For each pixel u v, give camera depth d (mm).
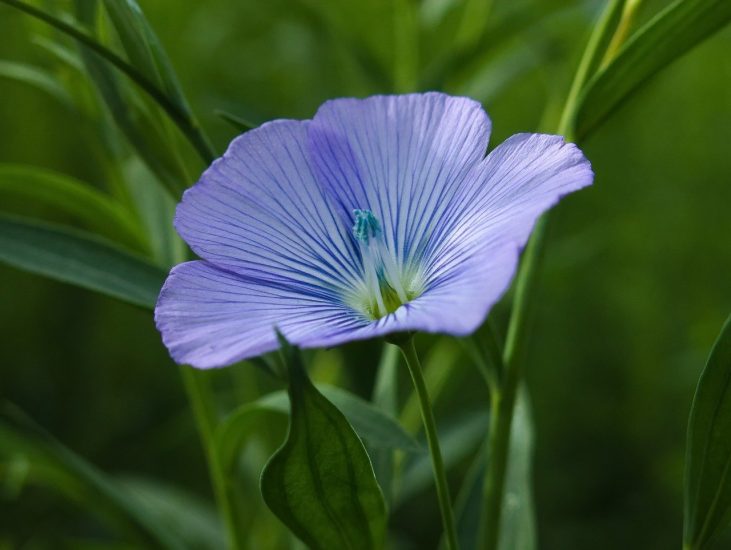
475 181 84
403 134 88
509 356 96
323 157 87
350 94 151
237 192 85
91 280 96
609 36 95
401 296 85
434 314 74
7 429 110
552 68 165
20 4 87
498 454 97
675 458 162
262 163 86
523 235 74
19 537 165
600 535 164
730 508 89
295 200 86
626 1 97
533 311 96
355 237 88
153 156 99
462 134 86
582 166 77
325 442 80
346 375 125
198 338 78
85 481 110
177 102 92
